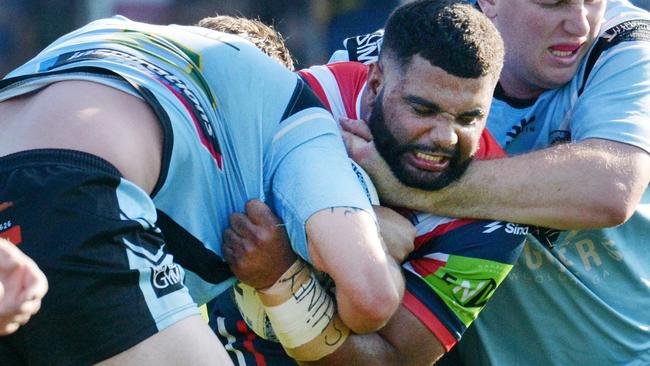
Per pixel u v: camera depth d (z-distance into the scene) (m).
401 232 9.91
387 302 8.71
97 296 7.77
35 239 7.75
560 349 12.21
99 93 8.59
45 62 9.28
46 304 7.68
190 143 8.81
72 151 8.10
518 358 12.25
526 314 12.02
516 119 11.95
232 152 9.27
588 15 11.41
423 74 9.30
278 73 9.64
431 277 10.23
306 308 9.41
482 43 9.24
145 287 8.03
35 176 7.96
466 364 12.60
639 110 11.16
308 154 9.16
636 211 12.20
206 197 9.08
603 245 11.96
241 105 9.33
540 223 10.58
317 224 8.74
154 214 8.40
